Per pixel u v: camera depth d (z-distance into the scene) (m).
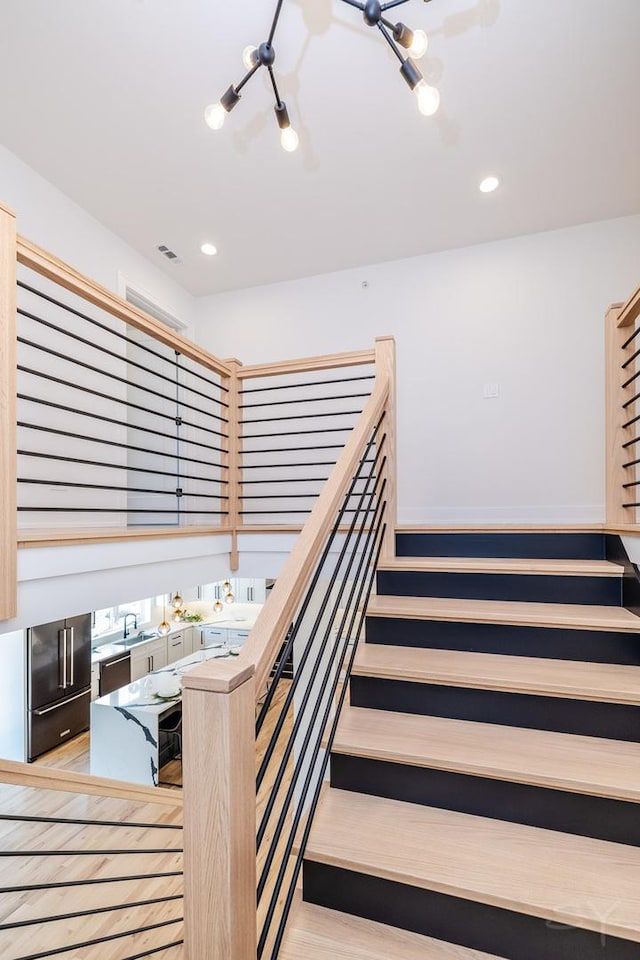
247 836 0.85
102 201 3.11
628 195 3.13
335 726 1.47
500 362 3.64
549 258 3.54
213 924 0.80
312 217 3.32
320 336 4.12
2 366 1.51
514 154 2.74
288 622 1.06
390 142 2.64
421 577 2.12
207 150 2.68
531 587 1.98
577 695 1.44
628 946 0.97
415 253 3.82
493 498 3.62
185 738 0.82
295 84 2.27
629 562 1.88
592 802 1.21
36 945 2.60
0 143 2.60
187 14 1.93
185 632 7.25
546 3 1.93
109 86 2.26
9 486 1.53
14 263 1.56
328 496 1.41
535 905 1.01
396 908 1.12
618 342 2.17
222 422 3.09
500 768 1.26
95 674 5.40
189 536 2.58
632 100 2.37
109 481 3.35
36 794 3.99
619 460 2.15
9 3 1.88
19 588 1.62
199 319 4.51
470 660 1.69
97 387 3.26
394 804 1.36
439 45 2.09
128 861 3.26
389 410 2.42
